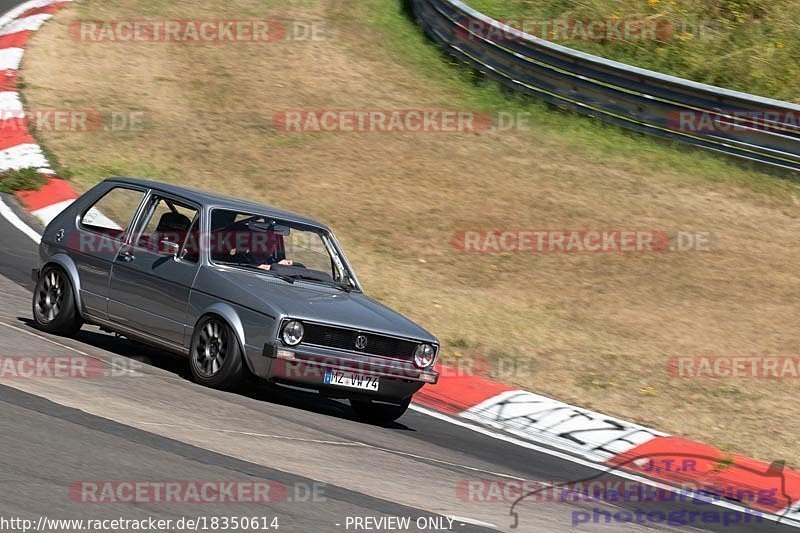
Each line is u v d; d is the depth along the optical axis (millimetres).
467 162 63750
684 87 65188
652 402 38656
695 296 49375
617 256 53188
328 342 30000
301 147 64562
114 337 36656
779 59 75812
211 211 32219
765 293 50094
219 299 30203
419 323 43812
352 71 77500
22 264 45156
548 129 68562
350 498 21766
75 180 56438
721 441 35875
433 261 51500
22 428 21938
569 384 39625
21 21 80000
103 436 22531
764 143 63281
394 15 89562
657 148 65938
